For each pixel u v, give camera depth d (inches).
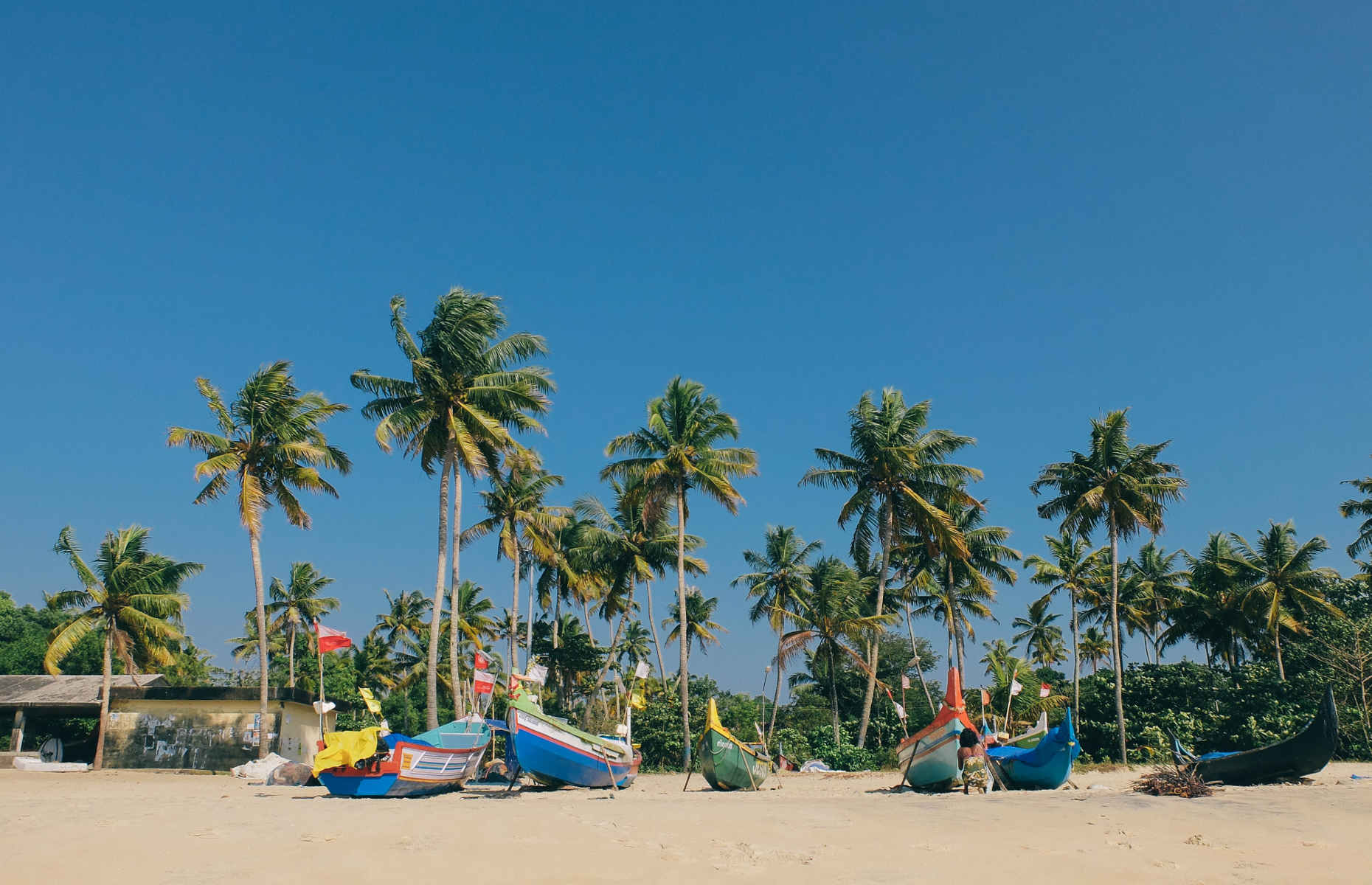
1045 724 895.7
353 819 583.2
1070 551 2043.6
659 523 1716.3
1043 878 398.6
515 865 416.8
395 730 2721.5
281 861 416.5
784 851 460.1
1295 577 1952.5
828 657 1726.1
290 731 1546.5
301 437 1376.7
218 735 1485.0
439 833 507.8
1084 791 823.7
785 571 1870.1
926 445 1562.5
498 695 1710.1
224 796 804.6
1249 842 494.0
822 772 1396.4
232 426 1348.4
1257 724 1562.5
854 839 504.7
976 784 879.7
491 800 761.0
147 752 1485.0
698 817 604.7
